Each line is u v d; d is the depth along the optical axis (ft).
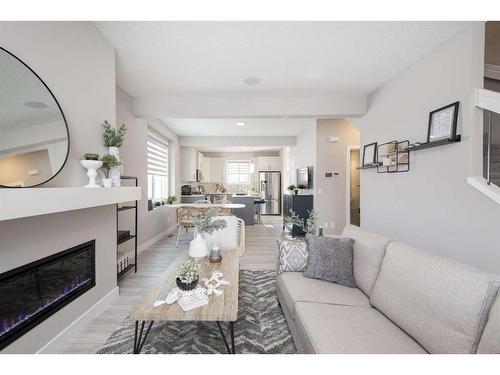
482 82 6.48
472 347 3.14
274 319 6.61
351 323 4.40
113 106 7.55
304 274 6.54
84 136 6.25
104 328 6.20
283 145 21.99
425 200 8.06
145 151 13.64
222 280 5.65
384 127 10.48
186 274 4.98
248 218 22.25
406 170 8.96
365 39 7.25
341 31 6.84
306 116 12.29
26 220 4.66
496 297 3.14
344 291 5.74
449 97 7.20
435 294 3.74
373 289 5.20
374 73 9.52
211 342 5.67
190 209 15.23
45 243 5.11
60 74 5.47
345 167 16.53
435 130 7.54
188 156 22.71
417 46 7.62
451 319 3.41
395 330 4.21
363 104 11.89
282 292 6.43
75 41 5.94
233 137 21.88
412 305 4.06
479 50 6.50
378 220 10.82
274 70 9.22
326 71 9.33
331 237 6.86
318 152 16.51
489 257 6.04
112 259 7.71
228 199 28.68
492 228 5.98
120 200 6.81
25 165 4.47
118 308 7.20
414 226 8.58
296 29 6.75
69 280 5.97
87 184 6.29
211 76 9.69
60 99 5.47
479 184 6.02
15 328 4.52
